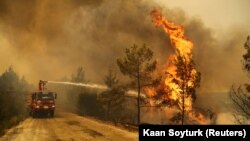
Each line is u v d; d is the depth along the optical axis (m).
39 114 31.47
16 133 18.02
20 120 26.31
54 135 17.00
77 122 25.64
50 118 30.39
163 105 29.09
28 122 25.47
